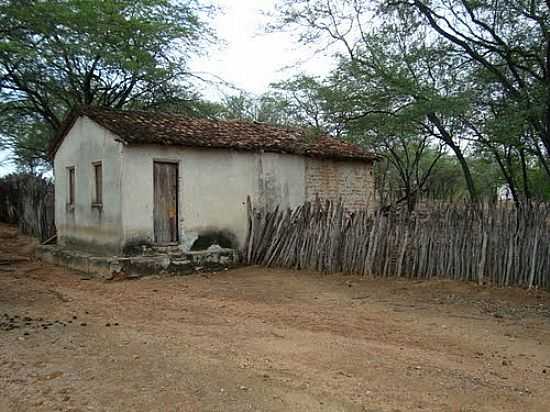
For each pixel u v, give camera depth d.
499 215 10.36
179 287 11.42
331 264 12.72
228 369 5.85
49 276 13.02
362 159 17.59
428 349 6.71
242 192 14.92
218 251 14.01
